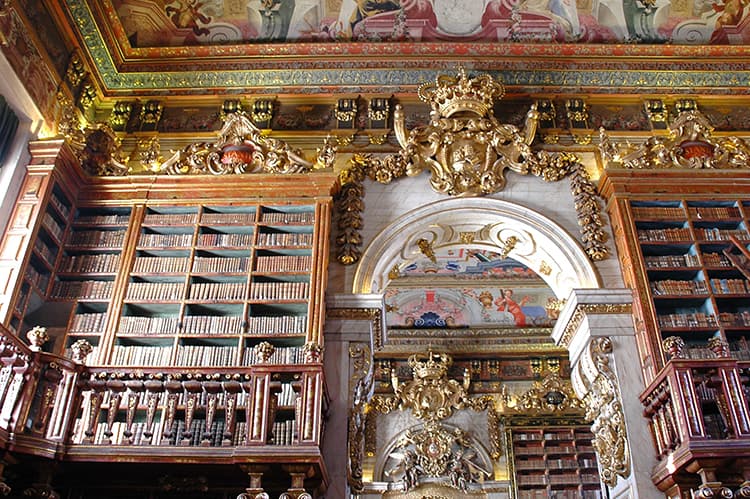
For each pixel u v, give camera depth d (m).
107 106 12.44
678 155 11.52
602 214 11.30
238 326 9.93
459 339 17.19
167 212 11.07
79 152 10.95
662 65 12.66
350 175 11.59
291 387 8.68
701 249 10.83
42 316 10.00
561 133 12.14
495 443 15.89
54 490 8.73
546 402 16.30
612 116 12.40
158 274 10.38
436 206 11.28
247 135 11.63
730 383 8.45
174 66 12.55
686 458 8.13
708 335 10.14
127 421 8.44
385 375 16.84
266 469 8.05
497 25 12.59
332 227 11.15
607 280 10.71
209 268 10.45
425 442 15.95
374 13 12.48
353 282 10.62
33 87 10.40
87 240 10.70
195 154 11.40
